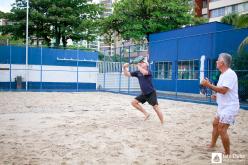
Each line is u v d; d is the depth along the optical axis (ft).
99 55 94.68
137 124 26.12
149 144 18.92
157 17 95.76
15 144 18.51
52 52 86.84
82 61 90.07
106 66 85.51
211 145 17.85
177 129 24.12
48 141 19.35
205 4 158.51
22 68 83.30
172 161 15.40
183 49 76.84
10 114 31.73
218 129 15.66
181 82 75.77
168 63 82.02
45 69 86.12
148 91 26.09
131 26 94.63
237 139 20.81
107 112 34.09
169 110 37.47
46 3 114.73
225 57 14.89
